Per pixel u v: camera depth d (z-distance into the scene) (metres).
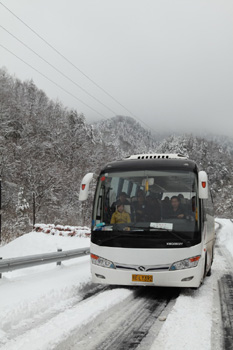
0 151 44.56
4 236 30.23
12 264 8.95
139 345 4.61
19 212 39.62
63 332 4.77
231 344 4.68
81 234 22.11
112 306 6.43
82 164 61.16
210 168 124.88
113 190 8.14
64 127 70.50
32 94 79.94
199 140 130.75
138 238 7.52
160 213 7.66
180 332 5.05
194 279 7.32
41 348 4.22
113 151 72.19
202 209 8.02
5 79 64.44
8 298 6.68
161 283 7.33
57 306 6.55
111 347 4.54
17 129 56.34
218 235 36.50
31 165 45.84
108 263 7.64
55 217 44.69
